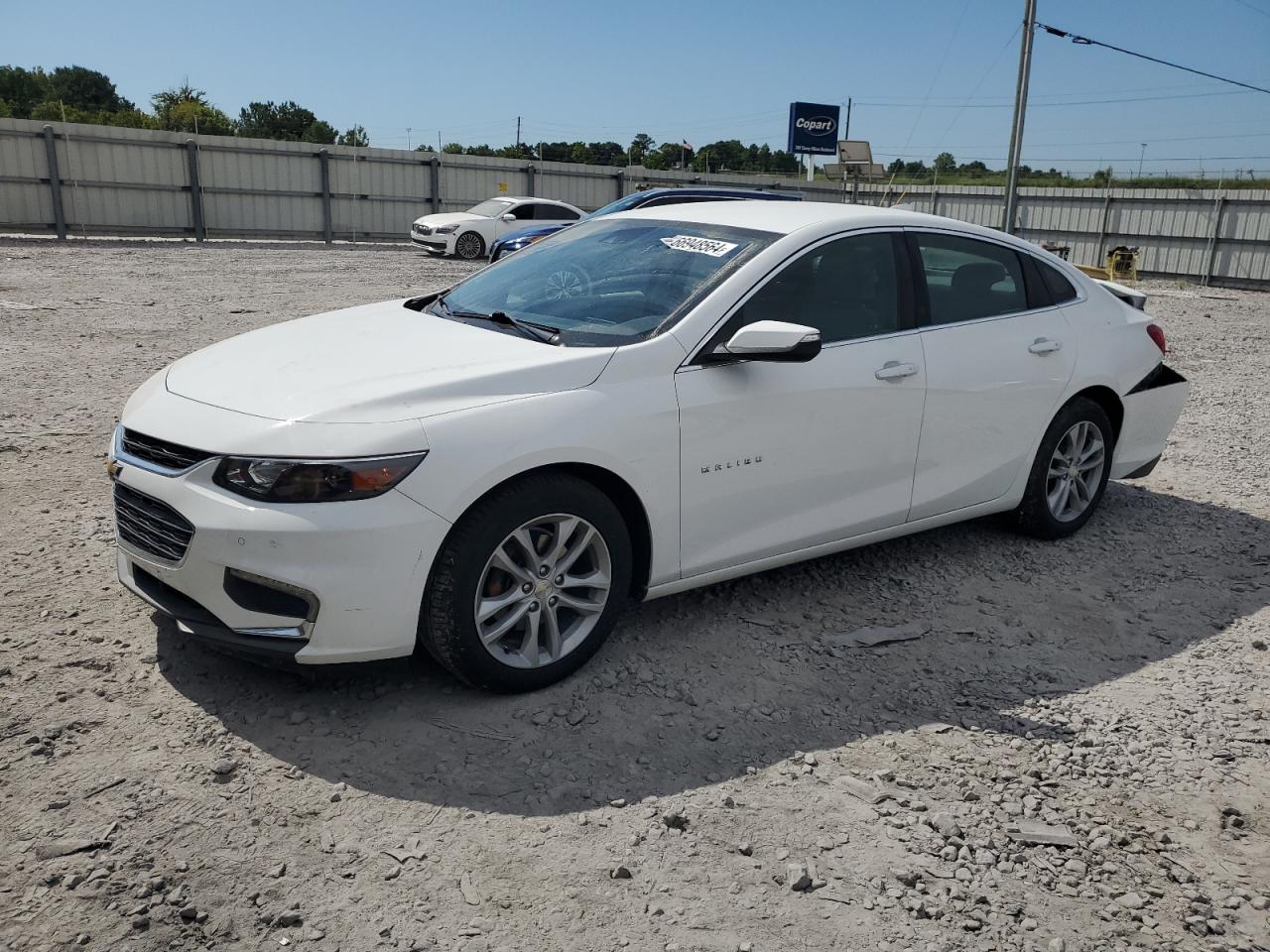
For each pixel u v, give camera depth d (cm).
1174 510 590
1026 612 439
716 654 384
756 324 352
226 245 2461
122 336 1005
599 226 459
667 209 464
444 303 436
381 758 304
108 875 248
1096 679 384
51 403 707
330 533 293
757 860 271
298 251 2389
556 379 337
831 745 329
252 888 247
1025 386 472
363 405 312
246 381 341
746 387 372
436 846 267
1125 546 525
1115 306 535
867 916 252
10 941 224
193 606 319
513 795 291
